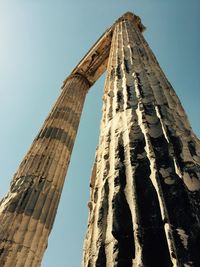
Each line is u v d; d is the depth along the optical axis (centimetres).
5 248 937
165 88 712
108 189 440
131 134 517
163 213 332
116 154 494
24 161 1354
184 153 443
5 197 1181
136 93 675
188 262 273
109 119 646
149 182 397
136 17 2070
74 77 2188
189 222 317
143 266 288
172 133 494
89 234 399
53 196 1220
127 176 429
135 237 325
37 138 1495
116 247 330
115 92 748
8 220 1020
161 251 299
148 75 797
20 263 927
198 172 399
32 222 1056
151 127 524
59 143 1461
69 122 1653
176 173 396
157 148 460
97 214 409
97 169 536
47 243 1088
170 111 585
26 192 1152
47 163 1323
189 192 359
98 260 334
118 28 1583
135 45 1163
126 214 367
